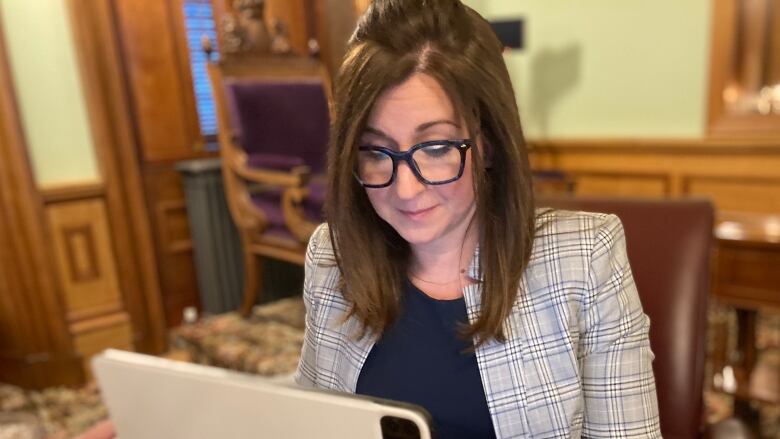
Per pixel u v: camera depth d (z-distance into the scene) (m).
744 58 2.95
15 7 2.04
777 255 1.52
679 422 0.94
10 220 2.14
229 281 2.73
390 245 0.77
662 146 3.14
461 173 0.63
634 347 0.70
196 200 2.63
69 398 2.21
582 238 0.72
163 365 0.54
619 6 3.18
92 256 2.33
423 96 0.60
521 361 0.70
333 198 0.72
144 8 2.54
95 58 2.23
